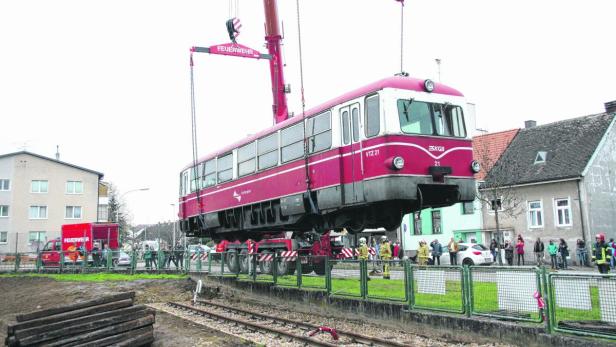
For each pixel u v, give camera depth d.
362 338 11.03
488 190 31.08
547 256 32.25
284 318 13.93
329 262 14.72
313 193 14.59
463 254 28.45
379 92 12.42
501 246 30.06
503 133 38.66
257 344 10.99
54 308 10.46
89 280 24.89
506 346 9.87
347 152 13.28
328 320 13.91
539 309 9.73
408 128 12.34
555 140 35.09
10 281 27.62
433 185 12.62
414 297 12.26
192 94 19.73
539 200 33.06
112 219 69.31
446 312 11.39
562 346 9.05
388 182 11.94
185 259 25.61
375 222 13.86
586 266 29.72
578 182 31.39
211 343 11.23
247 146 18.39
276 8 20.78
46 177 52.41
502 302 10.54
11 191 51.06
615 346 8.31
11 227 50.50
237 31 20.52
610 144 33.47
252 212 18.02
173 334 12.34
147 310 11.65
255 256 18.69
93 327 10.60
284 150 16.03
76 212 53.00
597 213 31.50
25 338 9.68
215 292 20.52
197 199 22.41
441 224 38.16
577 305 9.17
